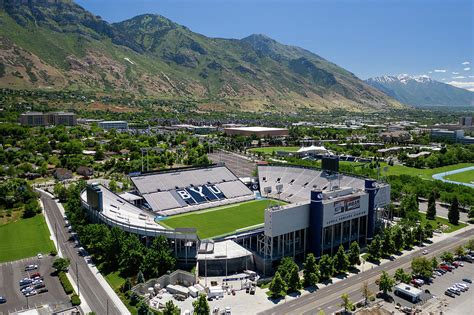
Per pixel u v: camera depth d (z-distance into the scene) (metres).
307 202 185.75
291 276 151.50
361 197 199.25
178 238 170.62
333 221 186.00
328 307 140.25
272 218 169.25
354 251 174.00
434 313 136.88
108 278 159.12
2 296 144.88
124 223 182.88
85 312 133.38
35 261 175.88
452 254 181.88
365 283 149.50
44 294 146.38
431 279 164.25
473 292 152.75
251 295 149.12
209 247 172.62
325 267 162.00
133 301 140.12
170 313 125.62
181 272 158.75
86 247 190.00
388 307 141.62
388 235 189.88
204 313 127.00
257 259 172.62
